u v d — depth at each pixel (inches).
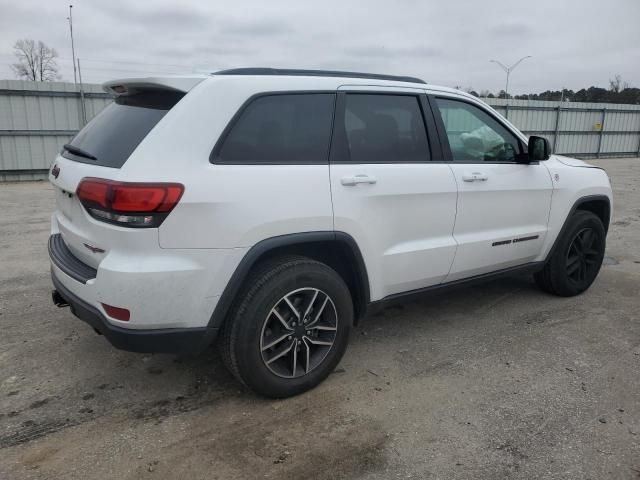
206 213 101.4
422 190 134.8
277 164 112.9
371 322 166.6
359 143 127.6
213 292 105.0
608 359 141.3
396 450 102.3
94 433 106.7
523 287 201.2
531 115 957.2
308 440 105.2
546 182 168.2
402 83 139.0
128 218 97.0
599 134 1037.2
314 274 117.0
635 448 103.3
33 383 125.6
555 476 95.2
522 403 119.3
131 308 98.8
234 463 98.0
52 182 127.2
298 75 121.6
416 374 132.8
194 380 128.6
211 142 104.8
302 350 120.6
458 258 146.9
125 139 106.7
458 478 94.7
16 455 99.2
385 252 130.7
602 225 190.4
